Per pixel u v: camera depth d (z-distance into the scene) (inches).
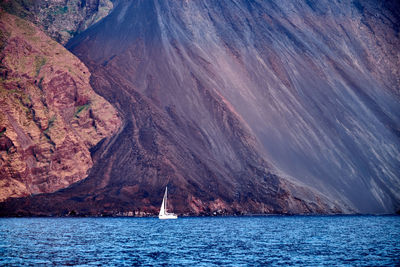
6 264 1979.6
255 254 2338.8
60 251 2386.8
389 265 2025.1
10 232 3464.6
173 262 2060.8
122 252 2372.0
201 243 2834.6
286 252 2425.0
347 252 2443.4
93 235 3294.8
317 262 2100.1
